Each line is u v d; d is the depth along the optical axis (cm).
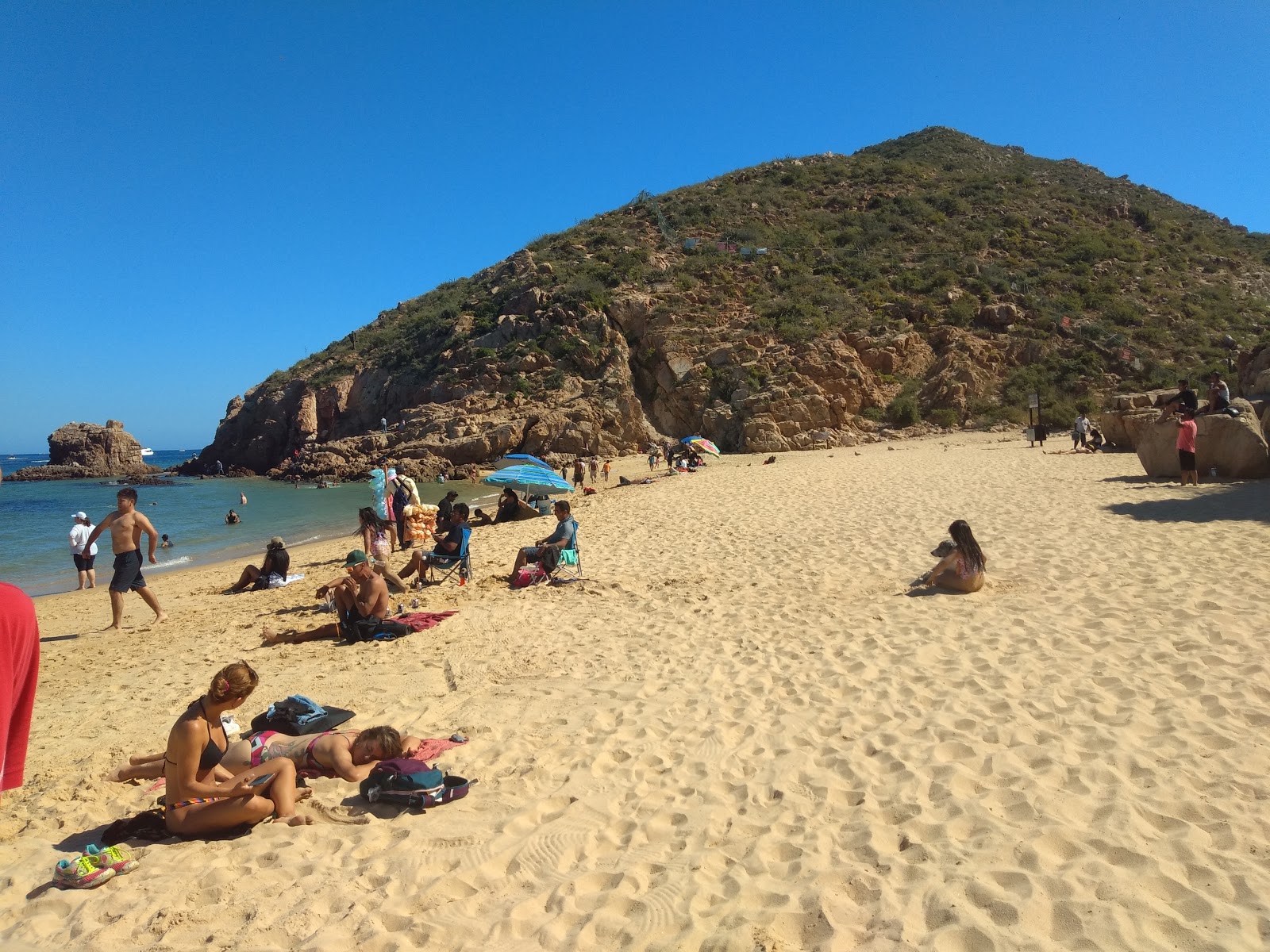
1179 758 425
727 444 3928
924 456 2558
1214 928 292
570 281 4969
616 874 364
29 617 328
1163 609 692
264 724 550
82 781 491
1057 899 317
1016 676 570
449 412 4372
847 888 339
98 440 6250
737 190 6550
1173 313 4491
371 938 321
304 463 4544
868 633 706
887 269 5078
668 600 900
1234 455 1414
